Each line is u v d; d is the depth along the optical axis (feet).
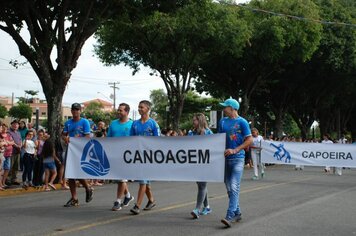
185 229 23.67
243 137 25.02
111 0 52.16
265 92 127.13
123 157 28.50
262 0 96.17
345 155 57.06
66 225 24.43
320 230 23.94
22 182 44.78
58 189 43.73
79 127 30.60
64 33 51.24
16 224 24.76
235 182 24.70
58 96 50.21
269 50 93.56
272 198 36.88
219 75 110.52
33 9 48.49
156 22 76.59
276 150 58.65
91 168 29.48
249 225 25.03
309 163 58.13
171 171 27.12
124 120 29.94
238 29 81.71
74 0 49.96
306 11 93.71
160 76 89.30
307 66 113.50
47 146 43.06
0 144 40.52
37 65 50.83
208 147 26.07
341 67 112.06
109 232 22.82
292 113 143.84
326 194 39.93
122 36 81.51
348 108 171.01
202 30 77.41
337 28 108.37
